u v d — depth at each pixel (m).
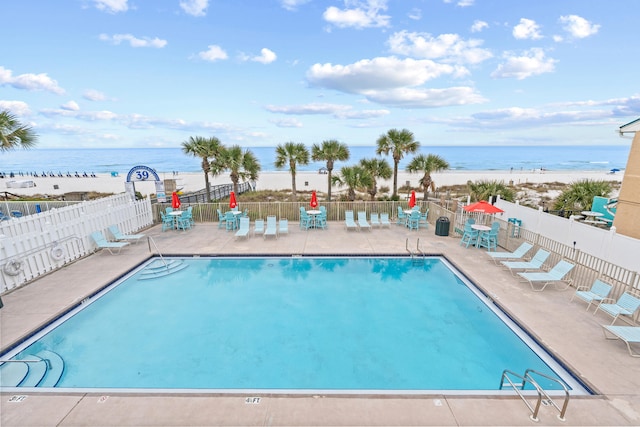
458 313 8.45
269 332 7.62
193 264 11.80
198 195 23.81
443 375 6.10
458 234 14.75
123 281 10.23
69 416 4.47
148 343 7.12
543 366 6.11
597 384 5.16
